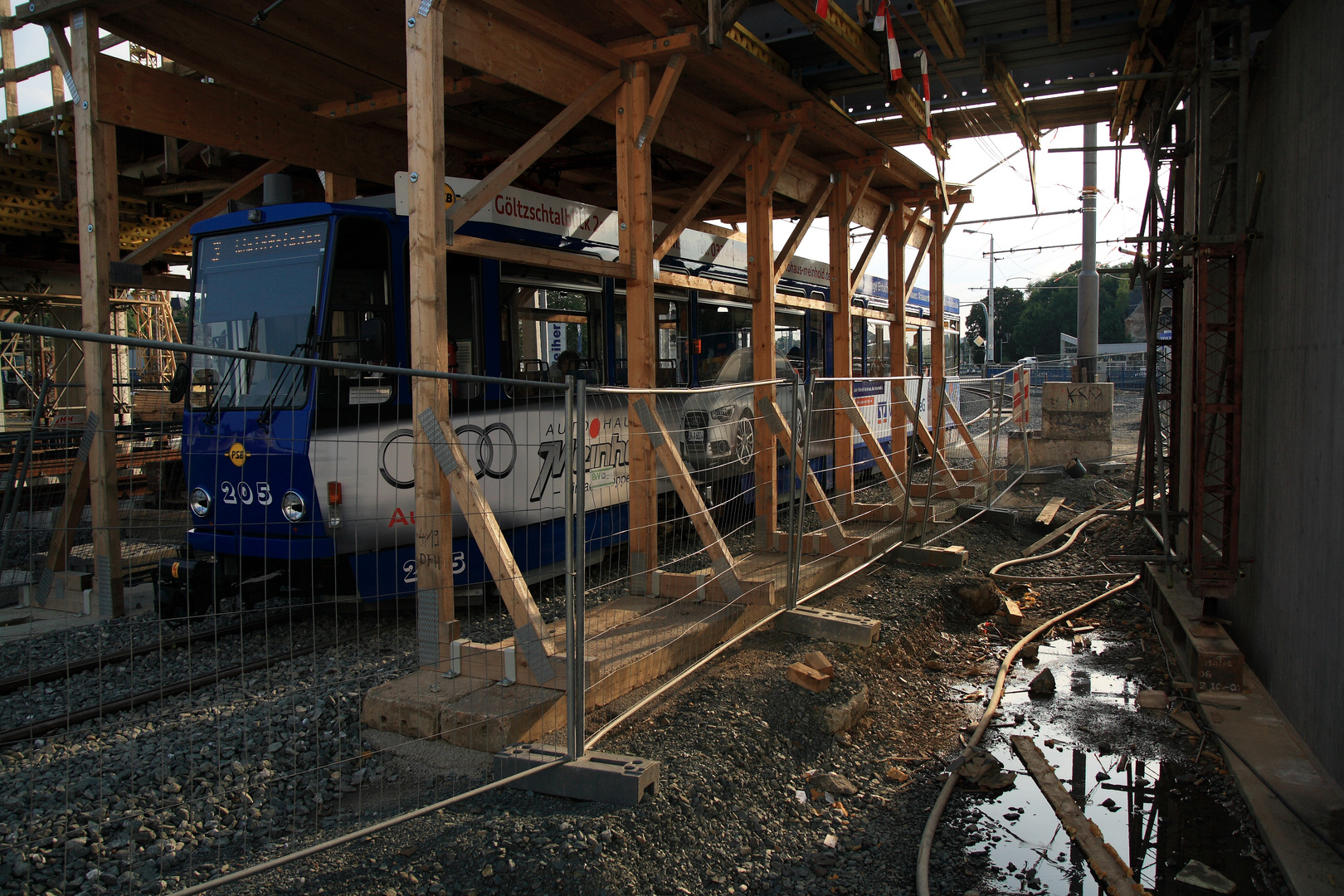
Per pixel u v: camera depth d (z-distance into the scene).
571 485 4.27
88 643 6.67
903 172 11.23
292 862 3.62
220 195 8.51
